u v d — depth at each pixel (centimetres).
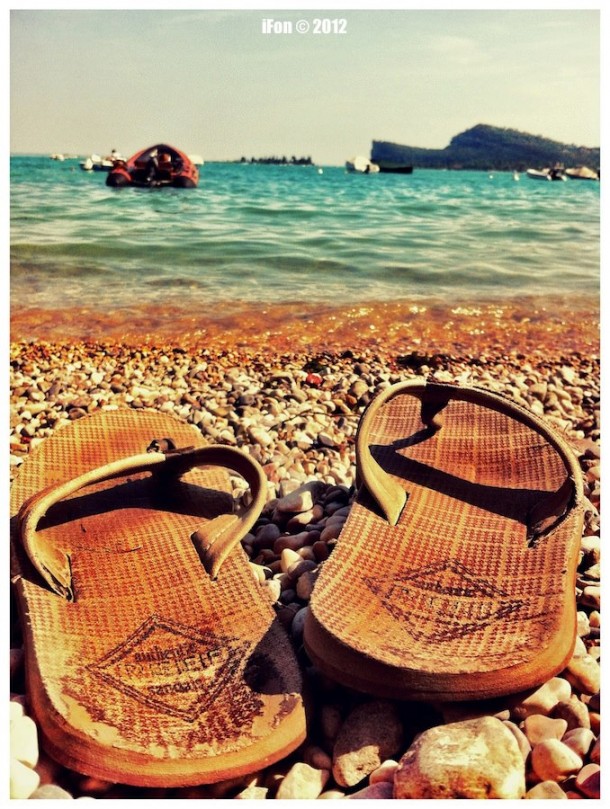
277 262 106
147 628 27
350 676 24
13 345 68
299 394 56
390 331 75
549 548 28
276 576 33
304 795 23
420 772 22
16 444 46
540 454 33
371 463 32
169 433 36
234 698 24
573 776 23
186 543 31
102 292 88
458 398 34
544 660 24
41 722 23
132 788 23
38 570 28
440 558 29
